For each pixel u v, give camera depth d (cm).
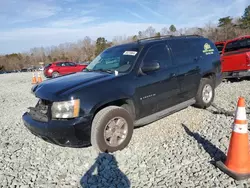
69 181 312
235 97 671
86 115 349
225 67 896
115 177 311
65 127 340
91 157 367
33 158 383
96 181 306
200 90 549
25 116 418
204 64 557
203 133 423
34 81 1661
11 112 738
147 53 449
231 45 959
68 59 8138
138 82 414
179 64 497
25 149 420
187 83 510
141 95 417
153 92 436
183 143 390
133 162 345
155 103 442
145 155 364
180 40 531
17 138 480
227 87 830
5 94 1178
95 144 362
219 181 279
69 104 346
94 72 455
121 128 387
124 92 391
